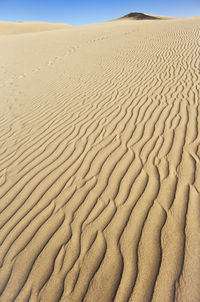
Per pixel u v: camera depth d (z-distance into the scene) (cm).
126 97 514
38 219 236
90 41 1320
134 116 416
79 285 175
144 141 336
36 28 3978
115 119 419
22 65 1012
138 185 257
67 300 166
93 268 184
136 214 222
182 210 218
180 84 522
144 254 187
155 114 407
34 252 203
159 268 175
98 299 164
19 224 233
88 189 264
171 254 183
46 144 376
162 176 263
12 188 285
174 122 370
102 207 237
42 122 462
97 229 215
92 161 312
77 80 708
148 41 1063
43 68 920
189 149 301
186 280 165
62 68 876
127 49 984
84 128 407
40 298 170
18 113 525
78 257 194
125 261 185
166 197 235
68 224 225
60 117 472
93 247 200
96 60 902
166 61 724
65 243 207
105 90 586
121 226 213
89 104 514
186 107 410
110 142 349
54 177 293
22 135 420
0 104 597
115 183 266
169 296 158
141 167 284
